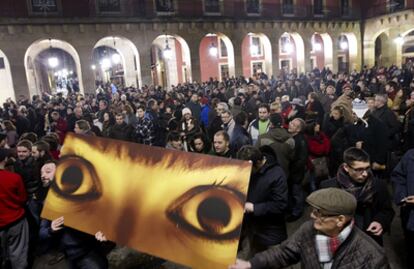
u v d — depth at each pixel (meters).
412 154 3.28
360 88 9.90
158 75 25.30
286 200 3.13
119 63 26.06
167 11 19.89
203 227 2.48
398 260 4.02
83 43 18.05
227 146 4.29
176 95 12.25
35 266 4.38
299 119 4.78
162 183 2.72
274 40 23.50
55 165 3.25
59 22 17.27
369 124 4.69
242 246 4.11
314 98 7.70
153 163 2.81
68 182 3.05
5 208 3.49
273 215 3.23
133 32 19.09
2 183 3.45
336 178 3.07
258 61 25.03
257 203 3.18
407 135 5.53
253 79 18.53
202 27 20.91
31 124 10.45
